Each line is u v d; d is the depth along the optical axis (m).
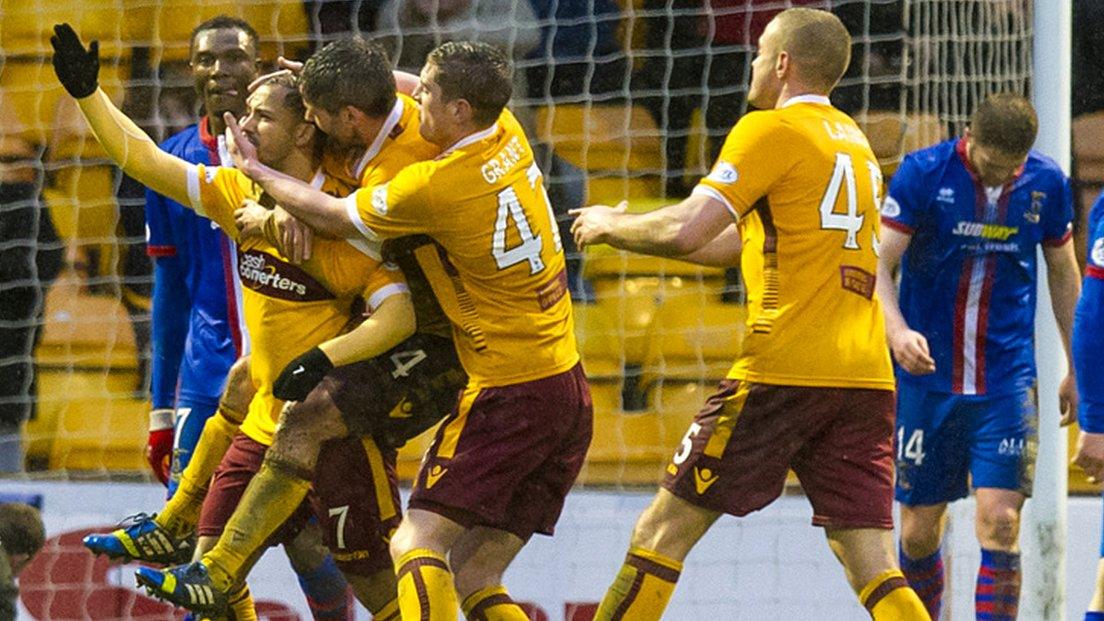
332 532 16.80
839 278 16.56
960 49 24.78
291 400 15.81
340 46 15.74
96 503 23.62
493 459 16.08
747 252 16.88
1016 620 21.58
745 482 16.70
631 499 23.47
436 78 15.59
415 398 16.42
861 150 16.86
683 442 17.05
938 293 21.62
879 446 16.97
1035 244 21.59
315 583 20.23
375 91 15.63
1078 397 18.05
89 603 23.62
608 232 16.28
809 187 16.39
